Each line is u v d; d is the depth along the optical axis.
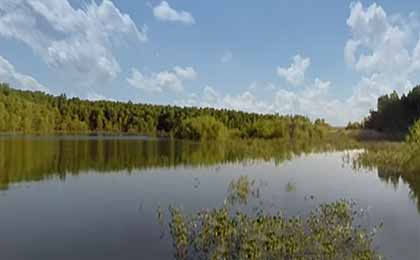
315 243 13.15
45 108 116.50
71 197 22.69
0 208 19.98
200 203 21.11
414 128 37.31
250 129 89.06
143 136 111.56
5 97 103.44
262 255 12.23
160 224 16.86
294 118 88.06
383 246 13.79
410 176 30.31
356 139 85.00
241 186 24.98
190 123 89.00
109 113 140.38
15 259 13.04
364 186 26.34
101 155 46.91
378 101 102.81
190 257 12.66
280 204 20.69
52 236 15.34
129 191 24.62
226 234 13.42
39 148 54.94
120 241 14.63
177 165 37.97
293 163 40.12
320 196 22.86
